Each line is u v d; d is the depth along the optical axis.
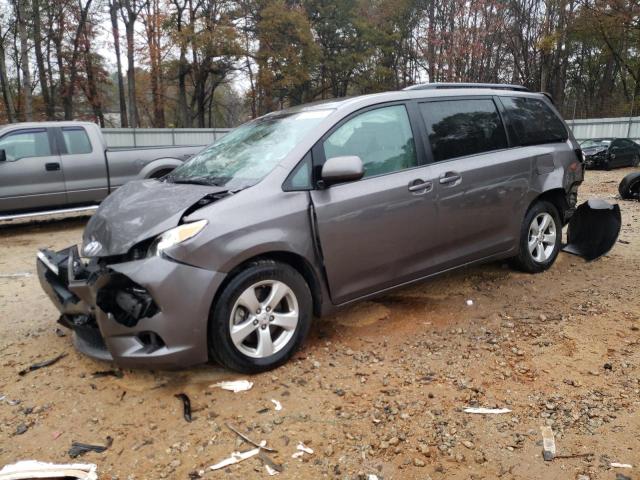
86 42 30.73
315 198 3.53
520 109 5.03
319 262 3.57
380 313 4.37
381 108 4.04
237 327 3.24
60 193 8.71
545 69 36.12
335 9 36.88
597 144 21.22
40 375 3.50
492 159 4.57
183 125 33.34
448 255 4.34
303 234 3.46
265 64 31.36
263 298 3.41
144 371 3.48
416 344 3.80
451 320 4.23
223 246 3.11
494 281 5.10
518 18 34.88
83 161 8.86
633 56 39.41
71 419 2.98
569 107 48.09
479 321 4.20
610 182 15.61
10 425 2.94
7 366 3.66
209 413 2.98
